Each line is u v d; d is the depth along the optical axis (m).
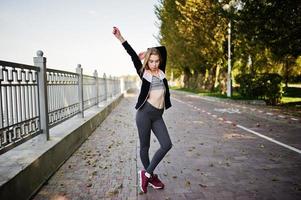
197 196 3.94
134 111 14.67
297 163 5.38
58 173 4.87
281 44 13.81
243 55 24.33
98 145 6.92
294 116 11.44
